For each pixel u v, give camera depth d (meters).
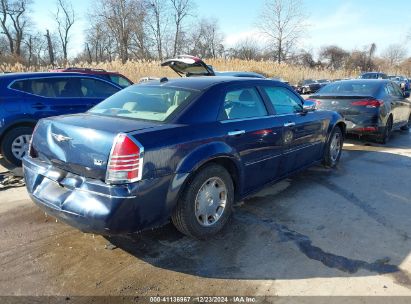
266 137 4.27
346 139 8.98
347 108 8.03
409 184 5.48
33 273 3.10
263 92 4.50
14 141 6.05
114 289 2.91
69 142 3.18
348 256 3.40
